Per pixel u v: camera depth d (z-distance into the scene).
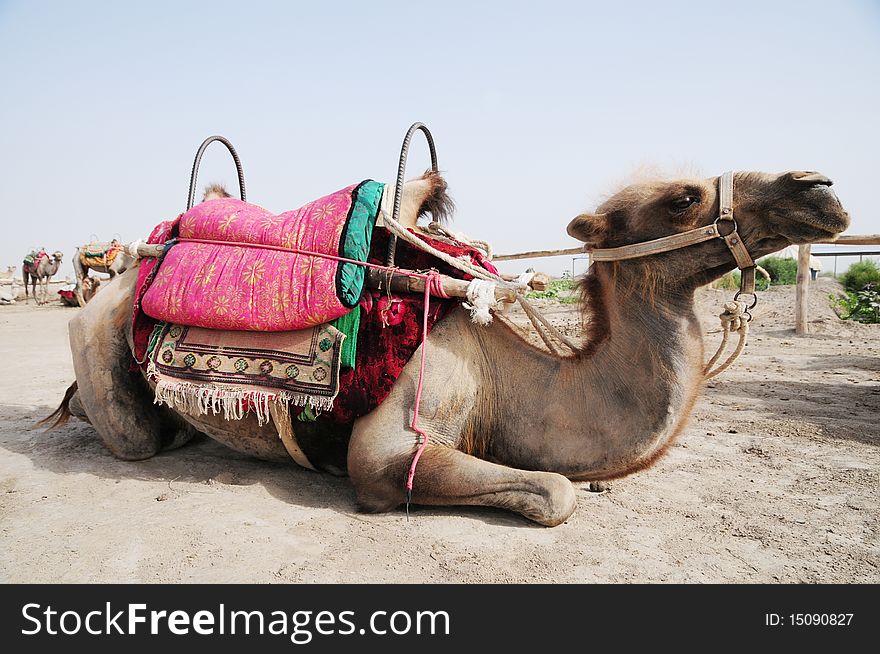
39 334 17.19
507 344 4.34
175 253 4.64
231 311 4.21
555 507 3.77
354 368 4.09
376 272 4.20
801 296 15.59
